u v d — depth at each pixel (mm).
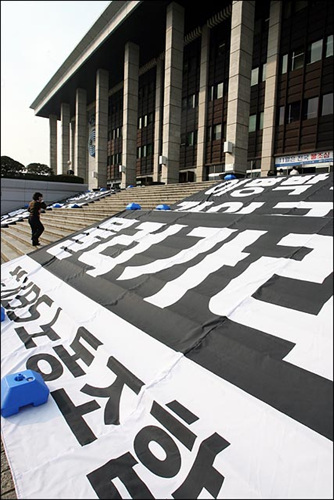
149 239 6145
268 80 18750
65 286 5262
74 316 4109
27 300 5141
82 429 2268
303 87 17375
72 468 1961
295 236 4332
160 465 1929
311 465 1718
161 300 3848
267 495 1639
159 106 25953
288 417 2004
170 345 3006
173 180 19781
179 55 19578
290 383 2227
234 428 2041
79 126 32031
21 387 2475
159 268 4723
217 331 2984
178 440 2062
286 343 2580
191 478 1824
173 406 2314
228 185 9828
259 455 1844
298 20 17578
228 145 15352
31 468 1970
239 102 15445
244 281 3637
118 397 2561
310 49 17125
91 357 3191
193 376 2545
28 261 7547
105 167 27609
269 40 18641
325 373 2227
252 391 2258
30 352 3443
